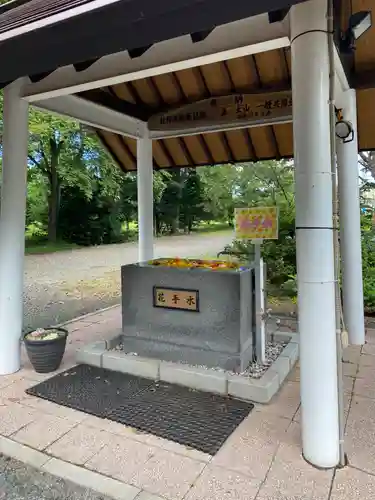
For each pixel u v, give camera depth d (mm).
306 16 1756
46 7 2066
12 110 2859
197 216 18719
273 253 5680
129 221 17797
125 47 1752
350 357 3238
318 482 1697
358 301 3576
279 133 4582
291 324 4285
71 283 7676
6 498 1670
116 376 2883
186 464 1841
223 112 3928
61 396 2549
